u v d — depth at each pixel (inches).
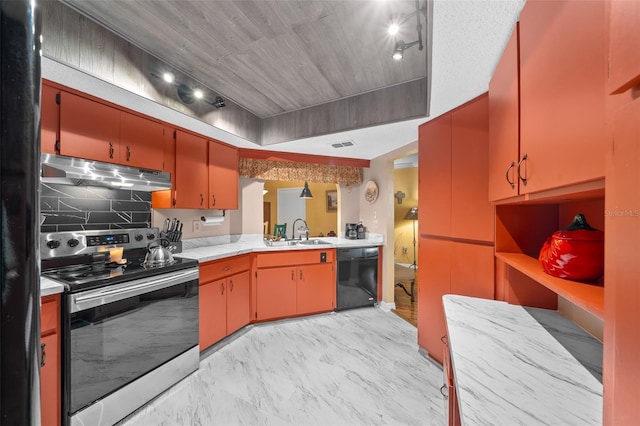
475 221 73.7
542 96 33.0
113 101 73.2
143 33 64.8
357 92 95.5
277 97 99.1
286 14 58.9
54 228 71.8
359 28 63.6
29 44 10.4
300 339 102.4
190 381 76.9
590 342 41.9
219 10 57.6
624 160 14.5
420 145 92.8
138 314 66.7
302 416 64.0
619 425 14.4
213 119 93.0
